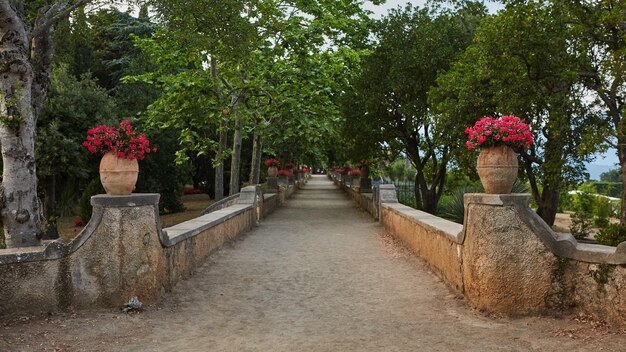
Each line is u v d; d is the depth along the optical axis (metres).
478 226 5.90
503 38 13.24
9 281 5.45
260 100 18.94
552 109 13.24
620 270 4.97
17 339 4.81
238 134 20.72
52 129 18.86
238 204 15.24
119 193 6.12
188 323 5.58
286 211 21.64
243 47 9.97
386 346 4.79
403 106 19.48
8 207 7.18
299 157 40.59
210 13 9.47
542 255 5.58
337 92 18.66
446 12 20.39
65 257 5.75
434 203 22.52
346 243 12.07
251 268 8.88
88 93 20.97
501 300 5.67
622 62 11.17
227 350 4.69
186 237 7.83
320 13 17.12
